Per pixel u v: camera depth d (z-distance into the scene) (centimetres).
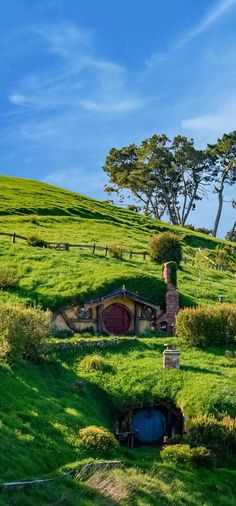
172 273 6009
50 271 6181
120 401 4106
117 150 13888
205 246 10175
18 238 7319
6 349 4059
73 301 5616
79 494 2839
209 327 5291
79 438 3403
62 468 3025
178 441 3834
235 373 4594
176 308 5856
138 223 10325
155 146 12938
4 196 10094
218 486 3419
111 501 2895
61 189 12181
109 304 5694
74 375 4319
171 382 4300
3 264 6338
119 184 13362
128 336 5534
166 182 13238
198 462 3559
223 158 13138
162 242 7431
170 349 4681
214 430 3769
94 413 3916
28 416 3388
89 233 8612
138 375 4359
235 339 5394
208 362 4838
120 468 3291
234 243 11044
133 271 6244
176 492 3241
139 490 3106
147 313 5806
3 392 3575
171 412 4147
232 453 3738
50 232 8306
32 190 11144
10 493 2617
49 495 2727
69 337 5312
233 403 4038
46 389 3944
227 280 7656
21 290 5775
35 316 4375
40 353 4334
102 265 6562
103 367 4447
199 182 13362
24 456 2962
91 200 11425
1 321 4166
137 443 4066
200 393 4109
